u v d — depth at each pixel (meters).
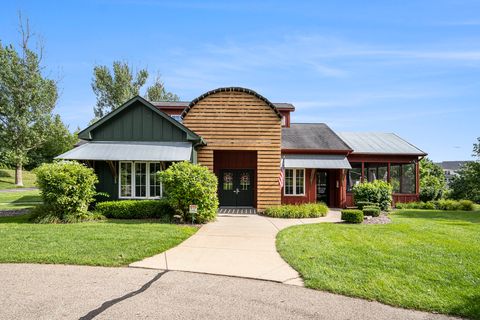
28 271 6.19
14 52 34.88
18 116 34.66
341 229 10.98
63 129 41.72
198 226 11.59
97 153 13.78
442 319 4.44
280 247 8.30
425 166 33.59
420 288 5.38
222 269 6.55
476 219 14.26
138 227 10.48
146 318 4.34
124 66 44.16
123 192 14.34
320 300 5.04
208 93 16.55
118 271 6.30
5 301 4.81
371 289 5.35
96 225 10.86
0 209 16.44
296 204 17.59
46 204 12.70
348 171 22.70
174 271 6.38
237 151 18.70
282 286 5.65
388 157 21.44
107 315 4.41
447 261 6.94
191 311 4.59
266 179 16.47
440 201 20.28
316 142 20.22
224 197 18.69
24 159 35.81
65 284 5.54
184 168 12.52
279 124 16.67
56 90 38.72
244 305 4.82
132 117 14.94
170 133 14.95
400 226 11.65
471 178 22.31
